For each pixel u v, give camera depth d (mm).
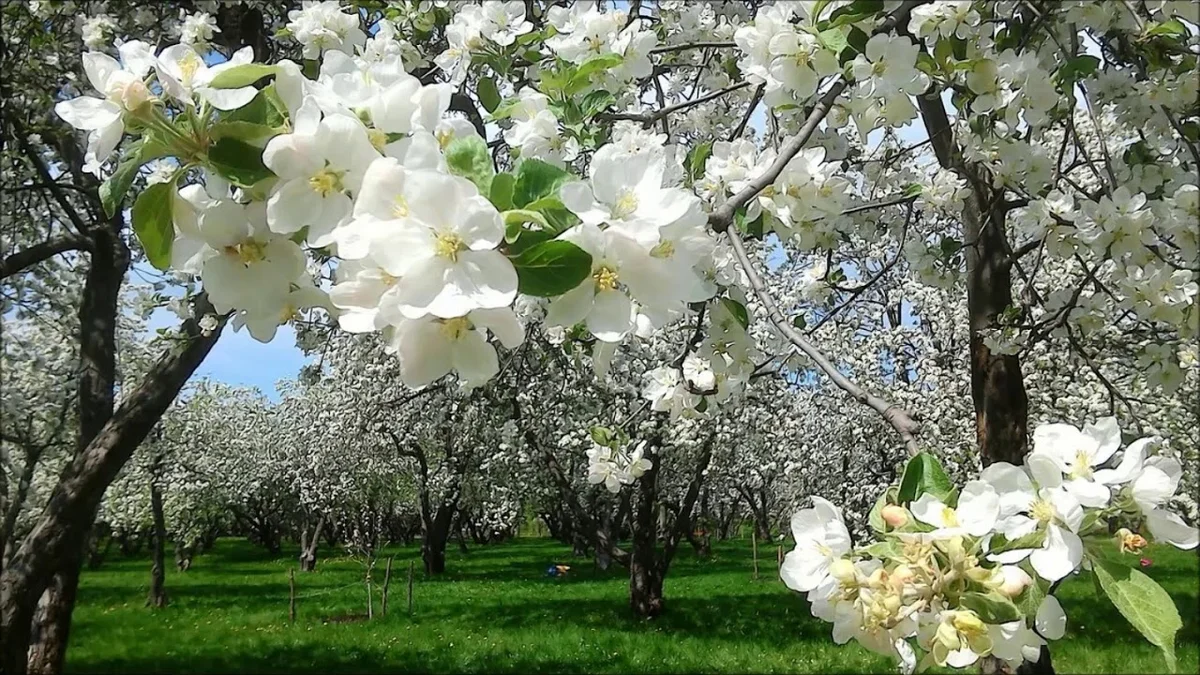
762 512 24969
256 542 39031
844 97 2346
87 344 7070
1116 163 2912
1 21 5242
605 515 16750
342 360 12898
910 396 10680
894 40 1906
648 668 9938
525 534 50719
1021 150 2725
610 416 10289
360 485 18438
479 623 13500
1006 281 4523
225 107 1094
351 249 950
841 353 11039
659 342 6906
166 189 1141
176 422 19906
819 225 2895
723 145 2256
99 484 5316
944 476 1312
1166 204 2520
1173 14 2268
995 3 2381
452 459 16375
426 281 942
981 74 2309
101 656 11227
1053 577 1147
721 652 10562
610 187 1088
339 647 11758
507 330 979
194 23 4160
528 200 1061
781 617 13031
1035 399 9086
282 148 1035
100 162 1107
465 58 2631
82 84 5516
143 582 21484
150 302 5293
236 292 1141
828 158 2990
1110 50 2834
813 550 1272
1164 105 2578
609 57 2234
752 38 2016
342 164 1040
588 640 11656
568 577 20766
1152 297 2662
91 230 6461
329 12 2959
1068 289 3627
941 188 3416
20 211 7297
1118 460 1376
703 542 25953
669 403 2838
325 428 16750
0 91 5453
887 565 1189
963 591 1118
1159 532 1223
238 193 1150
